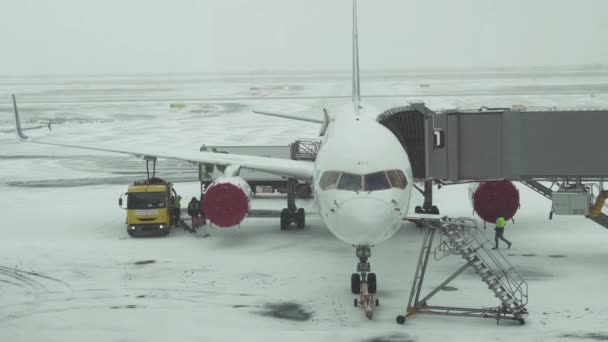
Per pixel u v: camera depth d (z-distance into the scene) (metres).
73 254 24.55
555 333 15.65
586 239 25.95
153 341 15.55
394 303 18.23
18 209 34.19
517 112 22.69
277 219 31.08
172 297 19.09
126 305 18.41
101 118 91.75
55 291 19.89
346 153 18.53
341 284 20.16
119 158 55.78
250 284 20.30
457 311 17.33
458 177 23.11
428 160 23.16
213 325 16.61
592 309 17.33
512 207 26.95
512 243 25.44
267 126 74.62
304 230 28.41
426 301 18.28
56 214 32.72
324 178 18.56
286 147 39.25
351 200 17.17
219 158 28.44
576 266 21.86
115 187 41.50
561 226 28.42
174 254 24.38
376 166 17.91
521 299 17.11
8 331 16.42
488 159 22.91
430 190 28.66
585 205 22.86
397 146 19.77
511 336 15.50
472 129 22.91
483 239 26.20
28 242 26.64
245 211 25.89
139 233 27.34
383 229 17.14
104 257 24.06
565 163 22.50
